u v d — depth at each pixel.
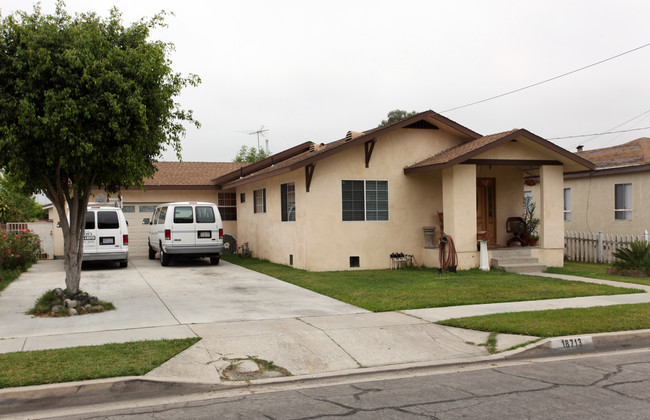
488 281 13.22
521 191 18.17
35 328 8.43
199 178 24.22
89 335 7.95
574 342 7.73
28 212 35.91
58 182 9.68
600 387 5.94
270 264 18.30
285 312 9.73
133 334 8.01
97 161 9.09
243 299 11.20
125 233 16.98
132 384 5.89
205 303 10.74
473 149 14.98
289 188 17.48
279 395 5.88
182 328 8.41
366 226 16.41
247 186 22.25
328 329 8.34
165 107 9.77
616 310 9.41
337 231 16.09
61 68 8.41
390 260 16.61
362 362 7.05
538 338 7.87
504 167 18.02
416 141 17.05
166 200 23.16
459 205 15.62
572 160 16.00
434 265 16.39
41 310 9.62
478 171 17.66
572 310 9.47
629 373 6.49
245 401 5.67
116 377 5.99
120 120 8.80
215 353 7.13
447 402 5.50
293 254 17.02
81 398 5.71
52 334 8.01
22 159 8.56
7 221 24.28
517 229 17.78
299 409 5.37
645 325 8.41
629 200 19.86
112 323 8.82
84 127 8.64
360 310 9.88
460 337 8.05
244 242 22.92
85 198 10.22
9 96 8.41
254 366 6.79
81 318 9.23
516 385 6.07
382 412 5.23
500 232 17.95
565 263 18.38
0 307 10.31
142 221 21.34
